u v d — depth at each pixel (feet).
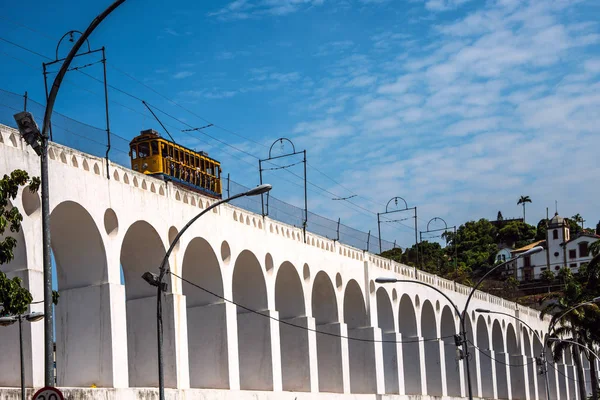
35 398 71.67
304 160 190.90
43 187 80.64
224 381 150.41
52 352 78.95
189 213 146.00
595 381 315.58
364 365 207.51
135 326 140.26
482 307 289.12
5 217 98.89
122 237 129.39
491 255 586.86
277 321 168.25
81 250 125.80
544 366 254.27
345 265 200.23
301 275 180.04
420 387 233.96
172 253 140.67
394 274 226.17
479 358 284.61
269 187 103.14
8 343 109.91
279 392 164.96
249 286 167.63
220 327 151.53
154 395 128.67
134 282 141.28
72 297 125.80
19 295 90.02
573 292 308.19
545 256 549.95
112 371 123.03
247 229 161.99
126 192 130.82
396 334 222.48
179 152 177.27
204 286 153.48
